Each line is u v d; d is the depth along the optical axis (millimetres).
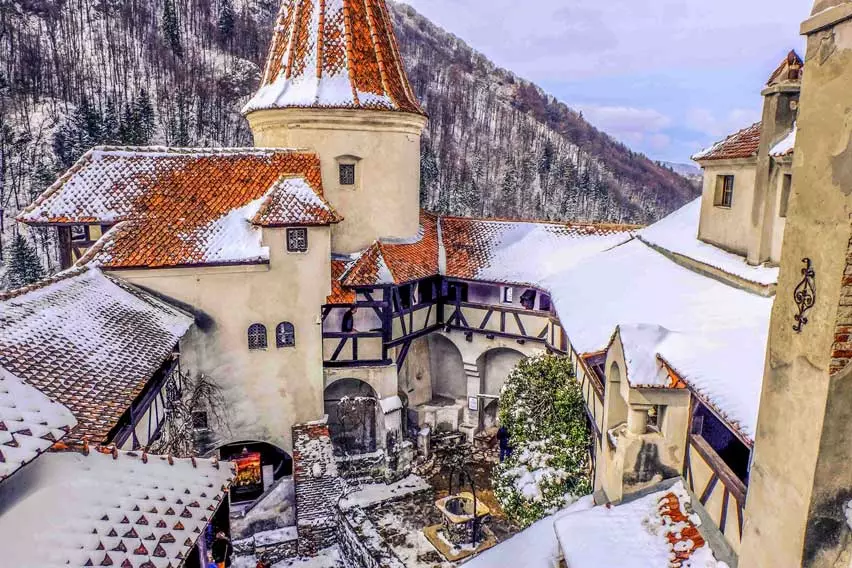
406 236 23438
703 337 9445
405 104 22438
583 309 14547
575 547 8375
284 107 21062
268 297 19297
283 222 18578
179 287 18312
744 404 7027
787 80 11500
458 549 15898
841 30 4562
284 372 19938
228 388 19359
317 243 19438
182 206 19203
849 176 4469
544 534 10984
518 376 16828
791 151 10797
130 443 12422
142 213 18672
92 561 6250
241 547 16922
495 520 18172
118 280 17297
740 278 12102
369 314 20766
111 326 14156
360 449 21953
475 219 26000
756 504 5887
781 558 5410
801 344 5102
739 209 13711
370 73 22000
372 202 22422
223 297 18828
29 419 6535
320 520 17250
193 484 8289
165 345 14648
